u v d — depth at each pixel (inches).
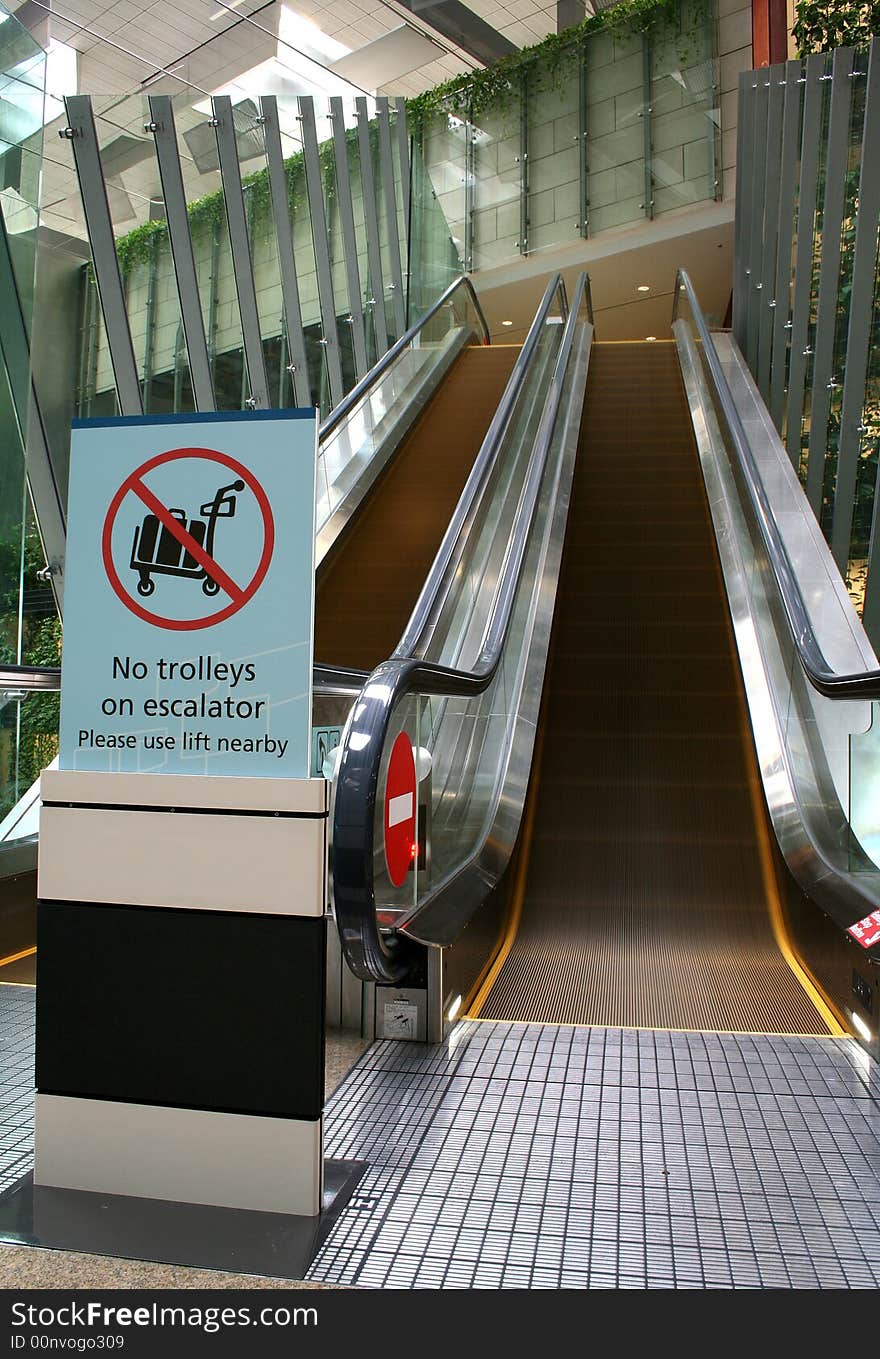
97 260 298.5
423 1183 89.7
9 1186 90.7
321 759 133.1
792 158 358.9
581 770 224.7
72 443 95.3
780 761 207.9
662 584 293.1
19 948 171.9
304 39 606.9
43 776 93.0
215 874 89.2
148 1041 89.4
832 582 263.1
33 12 532.4
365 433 360.5
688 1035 127.6
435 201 560.7
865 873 151.6
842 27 398.0
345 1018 127.1
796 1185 89.4
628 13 598.2
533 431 383.6
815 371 322.0
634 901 186.2
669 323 735.7
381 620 278.5
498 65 640.4
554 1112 104.3
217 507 91.8
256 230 352.2
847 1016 133.2
